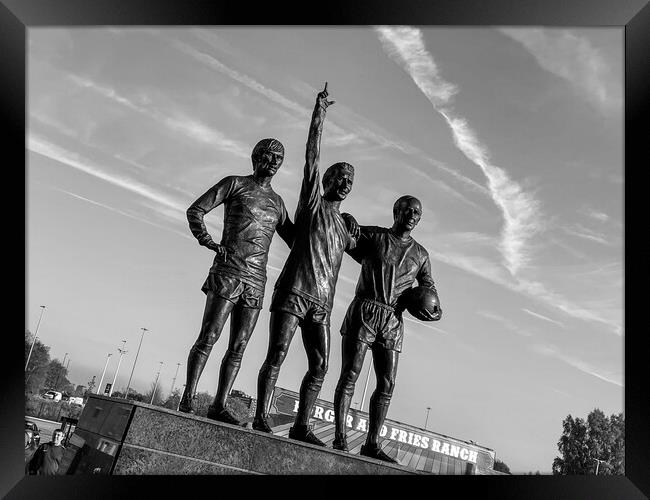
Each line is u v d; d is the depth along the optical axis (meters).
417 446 21.55
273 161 8.24
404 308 9.27
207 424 7.46
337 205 8.78
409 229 9.26
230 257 7.90
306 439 8.23
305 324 8.39
